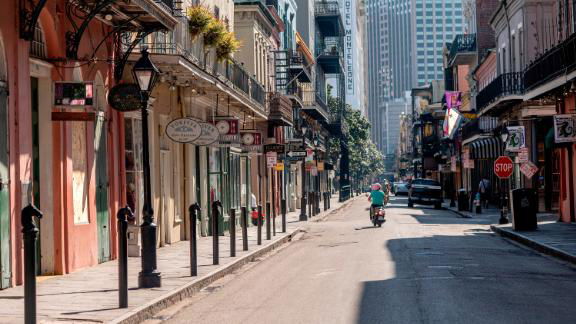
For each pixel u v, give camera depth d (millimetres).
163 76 27906
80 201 21828
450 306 14094
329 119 94438
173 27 24297
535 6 50031
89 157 22312
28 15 18375
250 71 52375
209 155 37750
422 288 16656
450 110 76750
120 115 25125
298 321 13125
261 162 54875
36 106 20078
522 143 40312
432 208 71812
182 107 32938
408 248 27516
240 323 13273
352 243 31031
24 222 11367
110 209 24203
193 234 19797
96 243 22703
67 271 20422
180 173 33156
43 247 20125
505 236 34375
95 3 20922
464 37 79375
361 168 172875
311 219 53312
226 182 41906
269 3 63969
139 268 21641
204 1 38062
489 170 72125
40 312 14023
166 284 18031
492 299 14992
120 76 24734
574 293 16000
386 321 12695
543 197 51438
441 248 27469
